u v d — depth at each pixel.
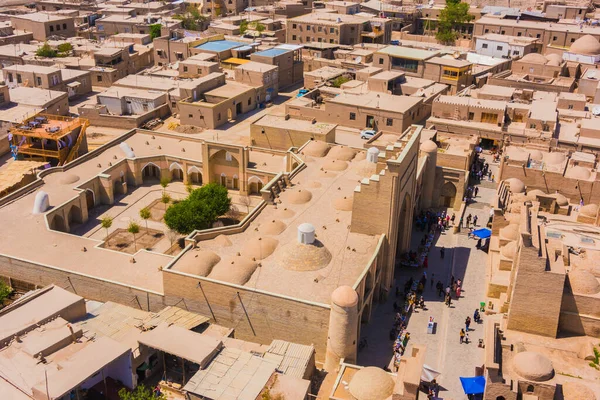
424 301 55.31
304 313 45.97
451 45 147.50
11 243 56.84
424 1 179.25
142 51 127.81
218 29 139.62
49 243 57.16
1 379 39.09
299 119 83.81
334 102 88.75
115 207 71.75
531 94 97.69
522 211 48.62
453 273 59.75
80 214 67.25
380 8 161.75
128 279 52.12
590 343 43.56
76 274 52.31
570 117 89.19
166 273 48.88
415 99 91.19
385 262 55.00
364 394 38.88
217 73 107.31
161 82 105.12
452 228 68.25
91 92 111.06
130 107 98.69
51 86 101.00
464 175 70.44
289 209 59.09
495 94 94.38
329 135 78.44
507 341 45.03
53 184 68.75
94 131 94.62
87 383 41.84
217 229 54.12
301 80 125.50
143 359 43.62
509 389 38.56
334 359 45.12
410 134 61.09
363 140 83.62
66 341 43.09
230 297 47.81
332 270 50.03
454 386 45.53
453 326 52.06
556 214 65.25
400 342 49.12
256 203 72.31
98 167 73.75
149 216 67.56
